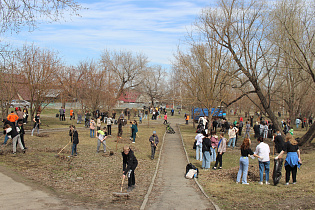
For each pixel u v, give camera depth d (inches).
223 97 971.9
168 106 3641.7
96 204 315.3
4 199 306.0
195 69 1031.6
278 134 799.7
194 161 659.4
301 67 721.0
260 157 422.9
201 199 346.9
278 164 407.8
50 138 890.7
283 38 768.9
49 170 482.3
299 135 1205.1
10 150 626.5
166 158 693.9
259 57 787.4
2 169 453.1
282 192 358.9
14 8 415.5
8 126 588.1
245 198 341.1
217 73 947.3
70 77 1656.0
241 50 816.3
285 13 758.5
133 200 343.0
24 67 1175.6
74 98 1711.4
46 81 1221.1
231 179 466.3
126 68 2325.3
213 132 653.9
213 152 644.1
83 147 769.6
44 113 1991.9
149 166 596.7
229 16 841.5
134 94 2593.5
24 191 344.5
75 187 396.2
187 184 443.5
